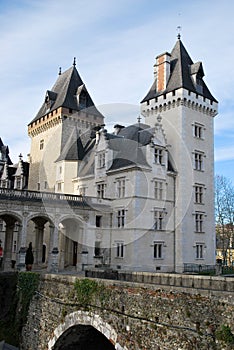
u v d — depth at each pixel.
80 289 14.83
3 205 27.95
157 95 38.59
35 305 18.02
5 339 18.84
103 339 16.38
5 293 20.02
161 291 11.32
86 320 14.16
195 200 36.00
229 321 9.36
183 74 37.75
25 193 29.16
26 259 28.83
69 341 16.12
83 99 43.25
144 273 14.32
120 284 12.88
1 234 44.69
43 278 17.83
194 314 10.21
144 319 11.69
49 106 44.75
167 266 32.31
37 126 46.03
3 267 30.84
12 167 55.56
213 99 39.69
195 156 37.09
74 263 31.39
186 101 36.56
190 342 10.17
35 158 46.38
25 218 28.72
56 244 29.28
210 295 9.91
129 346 12.04
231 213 50.03
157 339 11.14
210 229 37.06
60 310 15.98
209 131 39.09
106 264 28.75
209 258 36.31
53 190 37.88
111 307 13.05
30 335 17.84
